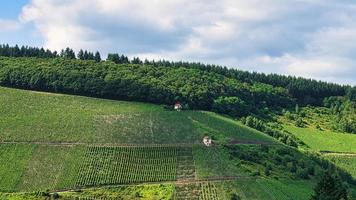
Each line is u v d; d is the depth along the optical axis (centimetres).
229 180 17638
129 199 15950
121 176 17325
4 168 17050
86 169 17475
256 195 16788
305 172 19400
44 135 19250
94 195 16150
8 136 18888
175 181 17388
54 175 16962
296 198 16962
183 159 18812
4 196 15525
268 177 18500
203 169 18200
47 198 15550
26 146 18425
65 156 18088
